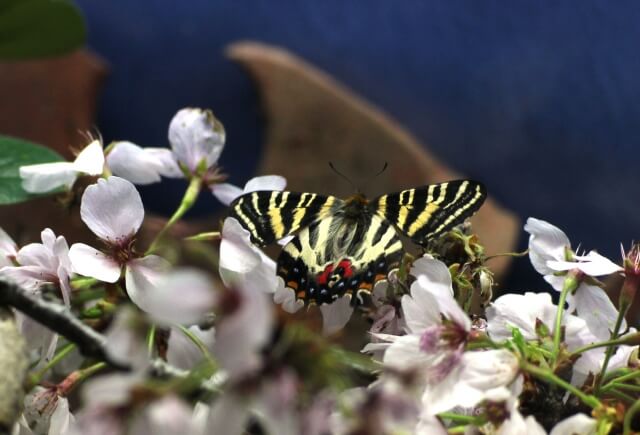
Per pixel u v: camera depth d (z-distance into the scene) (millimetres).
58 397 368
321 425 301
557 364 360
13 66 782
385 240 383
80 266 370
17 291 332
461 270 375
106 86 862
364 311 383
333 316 379
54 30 529
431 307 350
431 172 796
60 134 792
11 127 778
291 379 301
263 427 309
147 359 312
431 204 385
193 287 296
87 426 302
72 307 381
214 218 776
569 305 381
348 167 791
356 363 341
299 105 796
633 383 365
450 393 341
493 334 373
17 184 415
